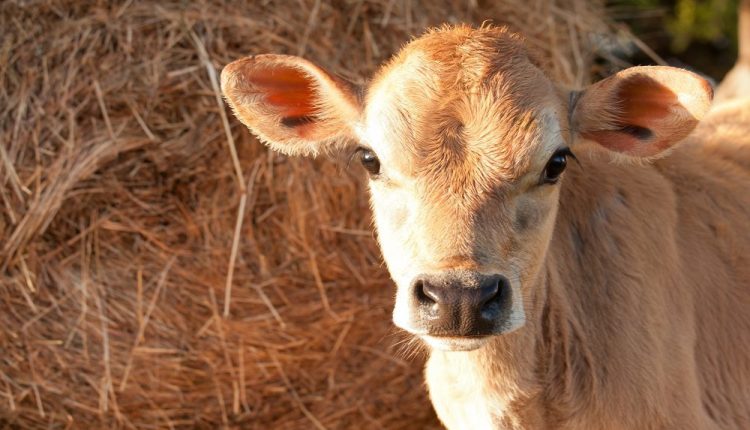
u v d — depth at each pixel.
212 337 6.19
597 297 4.50
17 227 6.00
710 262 4.87
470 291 3.61
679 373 4.48
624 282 4.46
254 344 6.25
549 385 4.41
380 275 6.44
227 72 4.24
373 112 4.16
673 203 4.81
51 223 6.04
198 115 6.17
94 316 6.08
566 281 4.51
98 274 6.10
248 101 4.35
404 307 3.75
